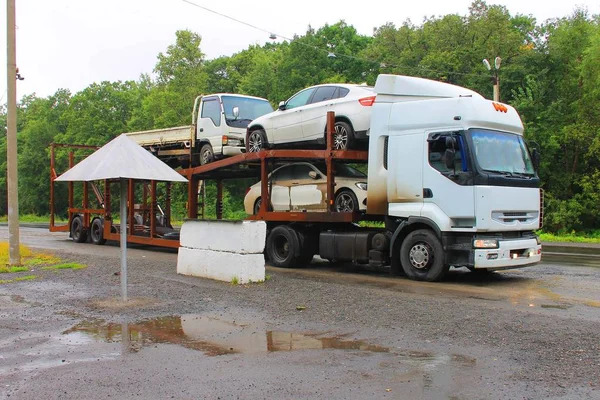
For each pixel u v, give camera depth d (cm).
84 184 2125
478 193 1026
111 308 862
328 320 772
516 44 3750
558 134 3488
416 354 609
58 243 2106
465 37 3981
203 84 4662
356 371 552
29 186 6253
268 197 1448
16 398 487
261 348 639
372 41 5072
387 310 828
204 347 646
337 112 1278
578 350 614
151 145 1830
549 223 3391
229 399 480
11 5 1377
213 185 2106
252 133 1522
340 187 1287
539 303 884
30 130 6316
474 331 700
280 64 4469
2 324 764
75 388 511
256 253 1101
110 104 5806
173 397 487
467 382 516
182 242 1227
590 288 1038
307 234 1388
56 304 897
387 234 1198
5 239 2292
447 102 1078
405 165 1126
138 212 1961
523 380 521
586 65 3397
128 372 557
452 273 1253
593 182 3388
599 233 3316
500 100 3634
